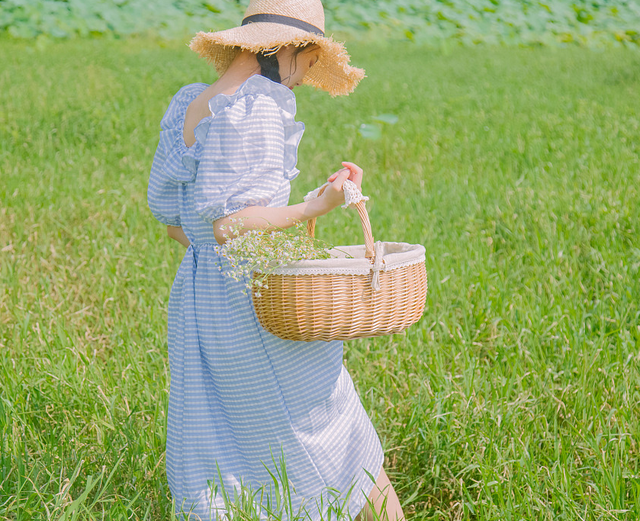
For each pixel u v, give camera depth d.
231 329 2.15
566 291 3.79
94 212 5.05
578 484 2.43
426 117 8.11
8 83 9.06
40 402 2.89
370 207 5.20
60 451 2.56
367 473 2.23
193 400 2.21
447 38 16.28
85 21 15.48
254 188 2.03
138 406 2.87
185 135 2.25
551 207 4.89
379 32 16.45
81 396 2.92
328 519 2.13
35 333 3.40
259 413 2.19
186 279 2.24
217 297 2.17
